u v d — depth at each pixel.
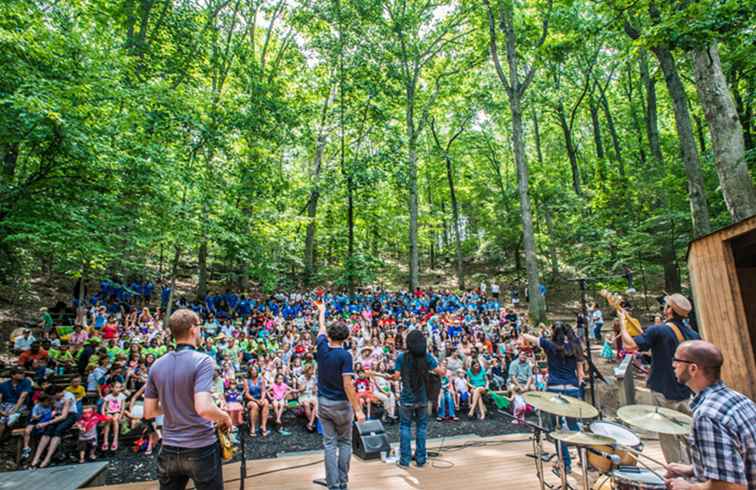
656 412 3.23
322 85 27.14
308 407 10.32
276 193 22.22
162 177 10.87
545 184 28.42
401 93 27.03
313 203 26.86
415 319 18.08
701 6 7.08
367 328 17.11
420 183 41.00
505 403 11.30
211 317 16.97
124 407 9.45
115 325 14.28
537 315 18.86
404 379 4.75
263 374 10.99
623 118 32.25
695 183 12.94
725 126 9.40
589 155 38.09
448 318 18.86
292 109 23.42
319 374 3.89
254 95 21.53
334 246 30.73
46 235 8.51
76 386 9.27
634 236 18.92
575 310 23.67
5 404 8.81
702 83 9.72
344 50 25.66
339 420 3.76
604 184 22.92
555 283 28.70
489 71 30.22
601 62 27.80
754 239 4.53
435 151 34.19
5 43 8.33
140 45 16.62
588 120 36.91
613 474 3.19
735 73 13.06
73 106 8.99
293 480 4.41
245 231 18.84
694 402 2.27
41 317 15.48
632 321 4.29
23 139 8.55
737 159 9.24
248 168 20.45
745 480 1.93
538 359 14.48
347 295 24.58
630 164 27.08
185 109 14.59
